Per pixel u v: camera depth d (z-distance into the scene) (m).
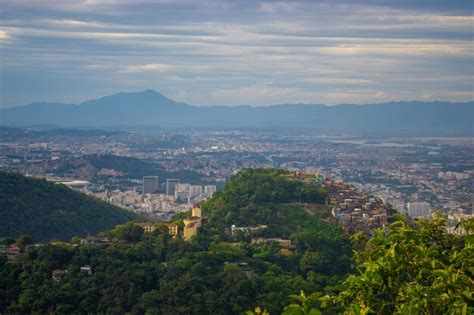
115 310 166.50
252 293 174.38
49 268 182.75
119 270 180.62
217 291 173.75
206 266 185.88
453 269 58.78
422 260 61.56
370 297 60.69
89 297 169.00
